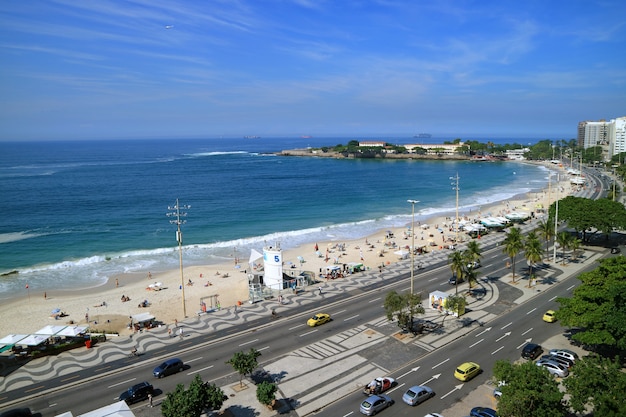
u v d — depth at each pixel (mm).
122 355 55312
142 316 64500
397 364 51125
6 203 173250
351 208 173125
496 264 91125
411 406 42438
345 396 44719
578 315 49688
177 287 84688
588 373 34156
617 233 112375
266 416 41438
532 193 198500
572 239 89062
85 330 59562
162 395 45656
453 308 62875
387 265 94312
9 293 83312
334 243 119000
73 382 48844
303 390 45969
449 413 41188
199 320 66125
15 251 110875
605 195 174000
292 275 88250
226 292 81125
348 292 77062
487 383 46500
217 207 171875
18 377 50219
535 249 75500
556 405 33750
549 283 78250
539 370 35344
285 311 68625
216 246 117000
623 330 43406
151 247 115875
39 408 43906
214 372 50312
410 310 59094
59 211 159375
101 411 37469
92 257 105875
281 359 52938
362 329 61094
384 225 143125
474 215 155125
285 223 146500
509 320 63062
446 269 89500
